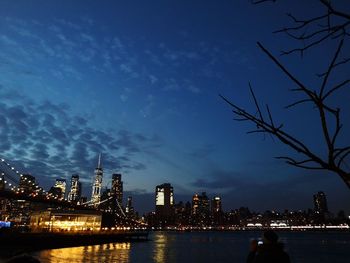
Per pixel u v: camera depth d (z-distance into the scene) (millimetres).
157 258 64125
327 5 1708
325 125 1647
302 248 101188
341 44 1673
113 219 144125
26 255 2967
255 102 1912
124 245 100562
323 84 1681
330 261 63312
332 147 1619
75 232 88438
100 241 99312
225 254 76938
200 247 103375
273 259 5047
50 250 66188
